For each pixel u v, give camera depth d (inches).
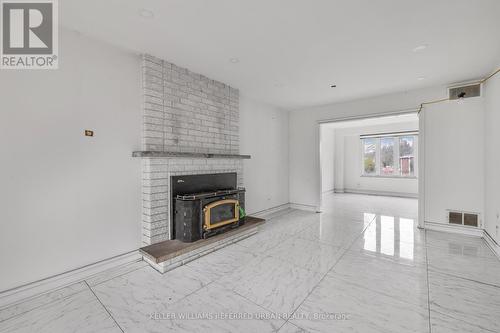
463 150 138.9
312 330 61.5
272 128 198.2
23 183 75.2
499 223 108.7
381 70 121.9
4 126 71.7
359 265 100.2
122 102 98.7
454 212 142.8
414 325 63.3
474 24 80.3
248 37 89.9
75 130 85.9
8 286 72.5
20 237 74.7
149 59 104.2
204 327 63.1
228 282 86.3
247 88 151.9
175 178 111.2
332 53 103.0
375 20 78.4
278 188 206.8
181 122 118.0
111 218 95.8
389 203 253.1
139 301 74.7
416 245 123.7
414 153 293.9
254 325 63.7
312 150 207.3
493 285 83.3
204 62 112.1
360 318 66.3
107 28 83.4
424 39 90.9
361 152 333.1
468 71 123.0
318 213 201.0
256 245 124.3
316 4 70.2
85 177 88.5
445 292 79.1
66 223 84.0
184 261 101.3
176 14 75.2
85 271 88.1
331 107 194.7
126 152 100.2
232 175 146.3
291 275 91.5
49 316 67.7
